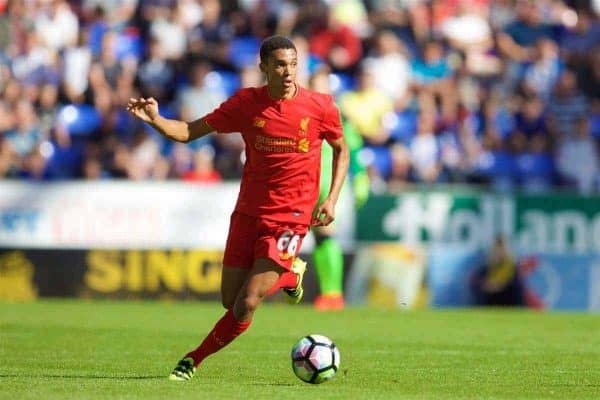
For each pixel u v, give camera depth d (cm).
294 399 2556
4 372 3148
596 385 3008
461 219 6606
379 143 8038
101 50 8575
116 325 4872
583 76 8744
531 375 3238
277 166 2903
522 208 6612
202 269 6581
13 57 8700
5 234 6619
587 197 6606
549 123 8375
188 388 2734
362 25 8825
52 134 7988
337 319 5372
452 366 3475
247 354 3769
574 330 4947
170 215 6600
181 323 5012
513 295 6612
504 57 8900
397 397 2661
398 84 8344
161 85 8319
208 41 8556
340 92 8375
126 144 7731
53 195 6612
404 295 6588
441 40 8881
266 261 2875
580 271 6612
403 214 6594
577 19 9375
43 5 8969
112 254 6606
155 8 8900
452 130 8169
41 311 5647
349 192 6544
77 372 3172
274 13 8769
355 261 6575
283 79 2862
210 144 7675
